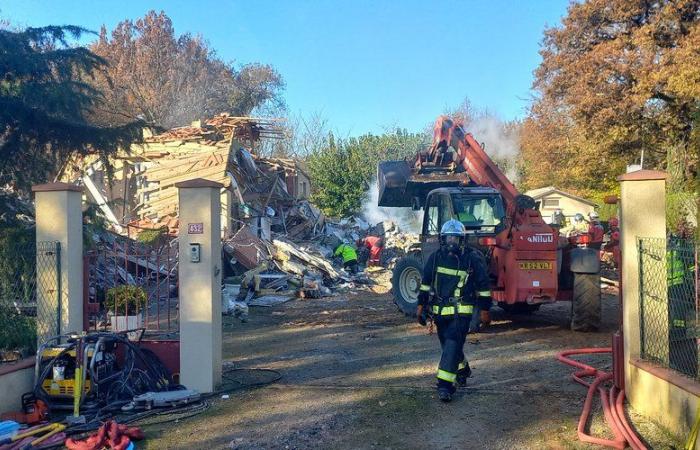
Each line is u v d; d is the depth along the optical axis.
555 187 42.53
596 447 5.05
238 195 20.47
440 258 6.45
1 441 5.23
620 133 26.62
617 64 26.03
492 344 9.14
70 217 6.84
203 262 6.75
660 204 5.83
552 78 30.41
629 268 5.91
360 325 11.12
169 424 5.78
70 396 6.14
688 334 5.84
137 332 7.74
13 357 6.80
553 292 9.73
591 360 7.87
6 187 9.20
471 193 11.12
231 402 6.40
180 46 48.72
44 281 6.79
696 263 5.54
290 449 5.13
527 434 5.35
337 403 6.25
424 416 5.82
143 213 19.86
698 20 25.16
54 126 9.17
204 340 6.73
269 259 17.20
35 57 9.26
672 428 5.15
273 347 9.27
